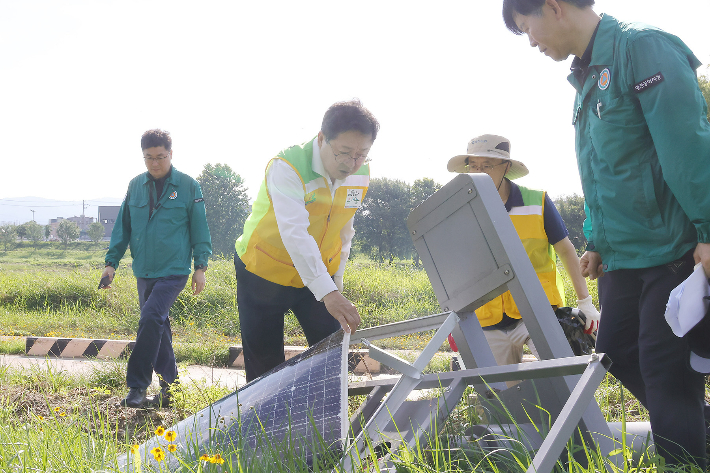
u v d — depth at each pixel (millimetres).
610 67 2273
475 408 2617
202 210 5145
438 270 2566
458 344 2586
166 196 4996
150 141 4863
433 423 2061
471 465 1948
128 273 16672
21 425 2975
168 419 4160
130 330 10008
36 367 5719
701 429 2143
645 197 2230
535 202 3453
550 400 2186
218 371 6582
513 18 2521
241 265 3441
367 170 3314
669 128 2047
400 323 2625
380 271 13617
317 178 2971
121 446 2887
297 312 3557
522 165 3475
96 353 7781
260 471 1791
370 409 2520
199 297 10422
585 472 1740
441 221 2467
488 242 2250
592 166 2434
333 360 2088
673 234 2182
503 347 3416
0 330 9938
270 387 2354
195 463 1967
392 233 74000
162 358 4832
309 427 1841
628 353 2498
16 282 13898
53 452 2348
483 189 2264
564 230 3486
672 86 2068
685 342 2129
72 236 129125
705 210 1982
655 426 2176
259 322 3467
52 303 12555
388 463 1865
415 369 2082
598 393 3250
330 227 3236
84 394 4758
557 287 3543
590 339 3295
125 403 4438
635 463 2123
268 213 3193
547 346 2133
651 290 2244
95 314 11094
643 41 2178
